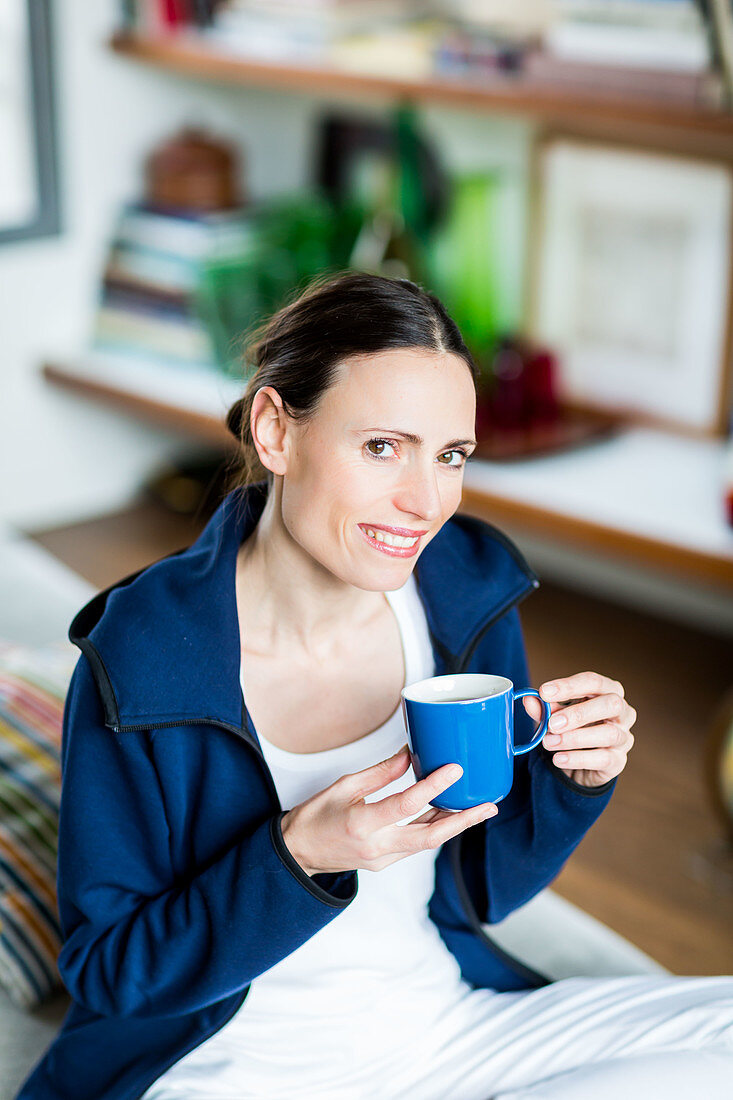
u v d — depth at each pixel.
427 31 2.76
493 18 2.64
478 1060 1.13
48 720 1.48
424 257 3.13
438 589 1.16
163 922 1.03
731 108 2.27
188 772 1.09
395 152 3.27
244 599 1.13
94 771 1.07
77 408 3.42
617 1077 1.05
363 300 0.98
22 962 1.25
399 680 1.16
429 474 0.98
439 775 0.91
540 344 3.07
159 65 3.23
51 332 3.33
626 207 2.82
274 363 1.02
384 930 1.14
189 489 3.59
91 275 3.35
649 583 3.07
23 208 3.24
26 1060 1.19
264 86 3.41
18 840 1.33
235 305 3.09
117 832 1.07
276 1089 1.08
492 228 3.01
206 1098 1.05
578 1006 1.16
